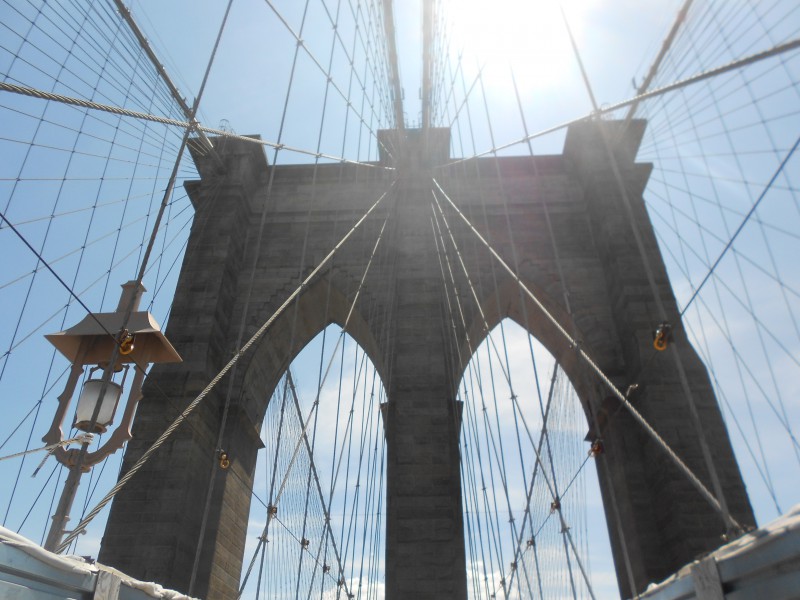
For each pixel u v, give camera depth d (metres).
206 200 28.83
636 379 23.28
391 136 33.34
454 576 20.67
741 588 4.97
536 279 27.47
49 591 5.24
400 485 22.31
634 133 28.67
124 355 9.16
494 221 29.23
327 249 29.14
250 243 29.58
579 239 28.52
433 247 28.03
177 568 20.48
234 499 24.75
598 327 25.91
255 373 26.97
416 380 24.53
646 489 22.27
